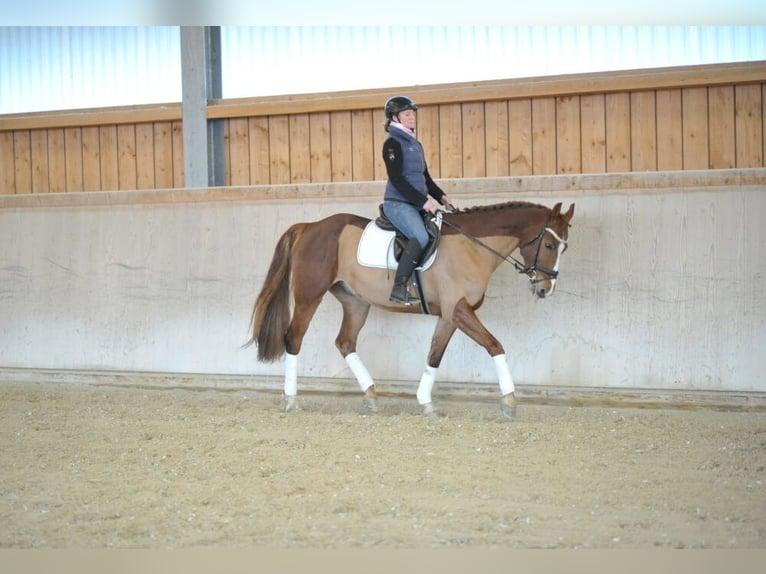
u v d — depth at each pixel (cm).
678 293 812
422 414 787
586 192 844
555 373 840
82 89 1127
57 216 1021
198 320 957
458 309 739
